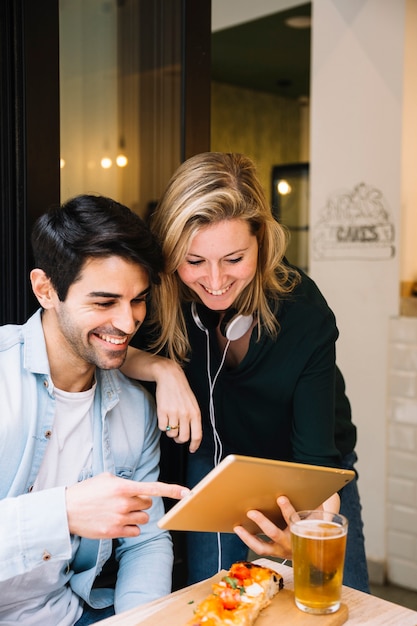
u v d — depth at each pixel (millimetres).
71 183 2189
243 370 1552
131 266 1222
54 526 1147
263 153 6004
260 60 4879
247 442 1697
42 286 1288
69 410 1370
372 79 2967
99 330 1253
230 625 1025
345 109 3066
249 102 5840
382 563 3021
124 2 2369
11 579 1277
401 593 2936
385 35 2910
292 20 3914
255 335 1527
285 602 1140
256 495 1146
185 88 1904
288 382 1542
